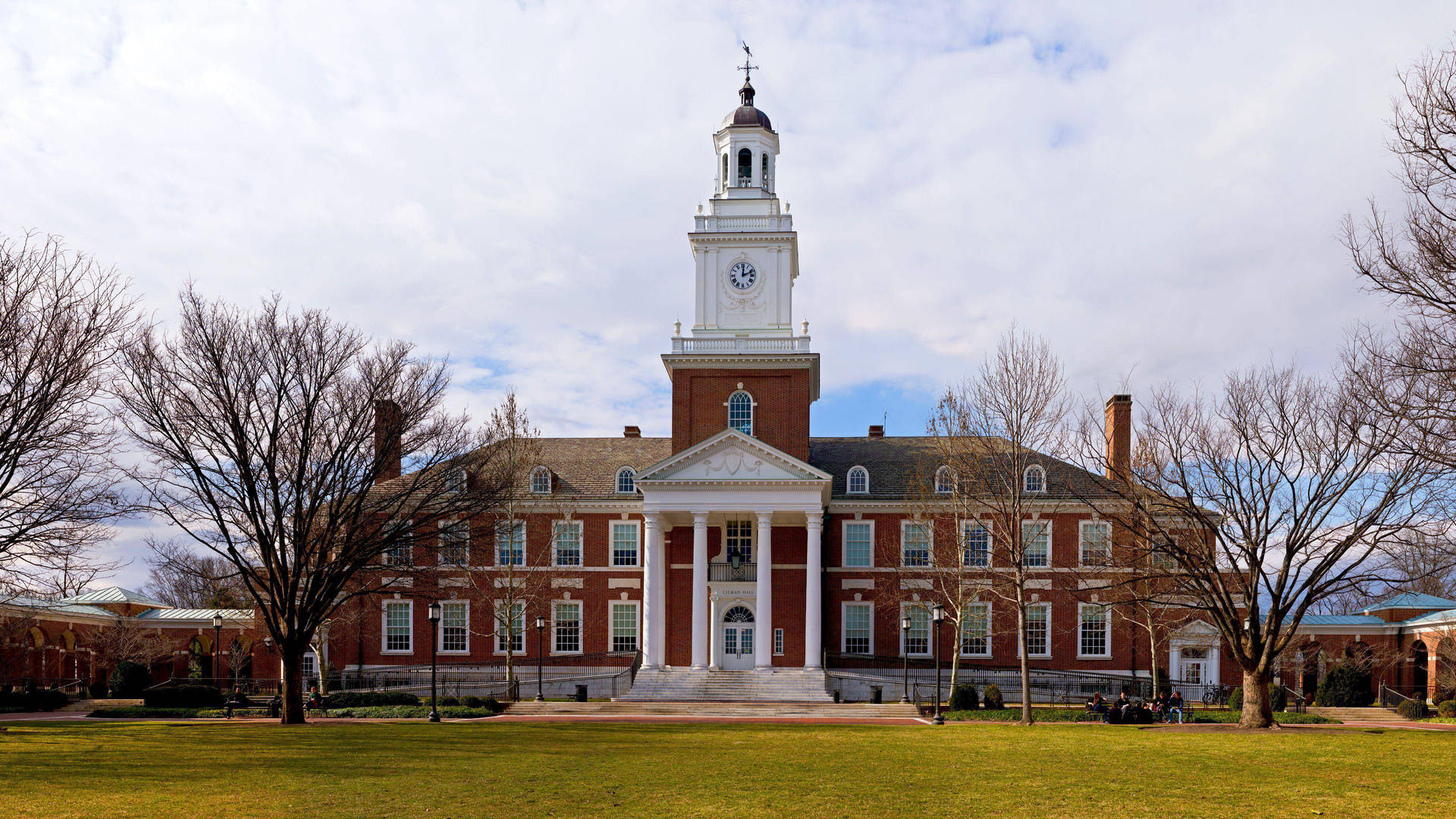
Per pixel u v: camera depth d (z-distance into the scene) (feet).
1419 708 159.84
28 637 202.28
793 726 131.64
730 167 222.69
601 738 113.09
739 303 216.13
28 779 78.18
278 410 135.85
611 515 215.10
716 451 198.29
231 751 97.86
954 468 171.63
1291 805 68.18
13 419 106.22
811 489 196.95
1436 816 64.75
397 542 142.82
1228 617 132.67
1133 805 68.74
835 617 211.20
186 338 132.46
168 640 239.09
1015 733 118.52
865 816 65.36
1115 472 143.43
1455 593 219.20
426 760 91.56
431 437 144.25
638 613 212.43
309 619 139.95
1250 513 132.36
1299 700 187.83
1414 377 96.94
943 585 182.39
